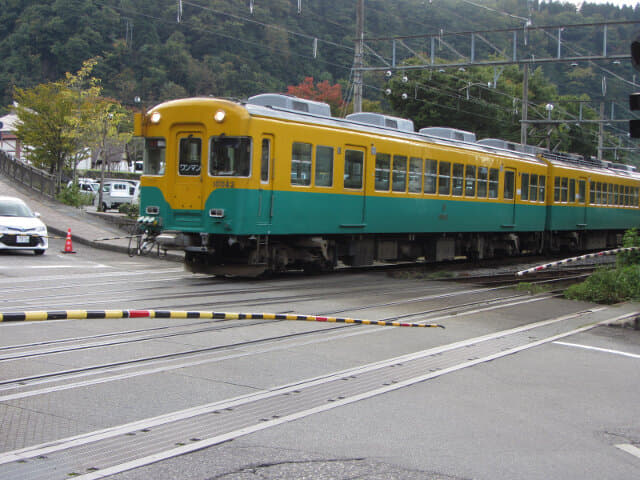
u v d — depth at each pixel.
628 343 9.49
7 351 7.55
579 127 56.12
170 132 14.99
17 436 4.94
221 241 14.89
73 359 7.27
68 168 39.81
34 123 35.09
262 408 5.83
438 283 15.98
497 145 25.25
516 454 4.96
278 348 8.23
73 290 12.66
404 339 9.09
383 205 17.95
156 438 5.01
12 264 17.38
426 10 44.00
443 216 20.33
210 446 4.89
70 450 4.72
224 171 14.39
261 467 4.52
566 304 12.99
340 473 4.45
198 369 7.06
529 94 52.50
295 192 15.34
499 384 6.97
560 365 7.98
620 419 5.95
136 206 28.66
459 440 5.21
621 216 33.16
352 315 10.82
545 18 46.88
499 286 15.63
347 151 16.73
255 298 12.20
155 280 14.77
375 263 22.20
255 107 14.61
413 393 6.48
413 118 48.50
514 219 24.05
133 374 6.76
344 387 6.59
